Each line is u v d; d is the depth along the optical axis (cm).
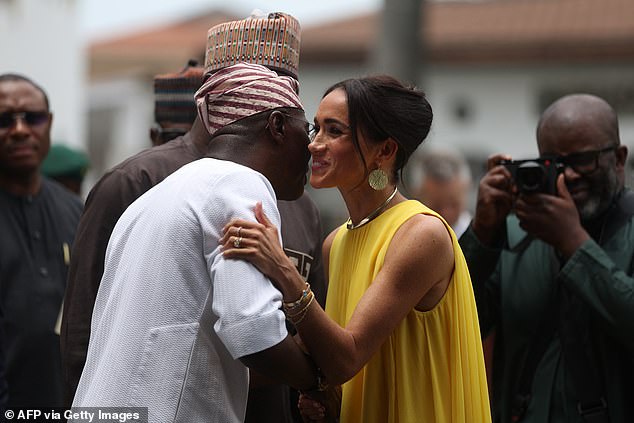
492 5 1816
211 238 258
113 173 328
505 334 371
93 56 2278
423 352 289
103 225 322
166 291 257
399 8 880
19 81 451
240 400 267
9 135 443
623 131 1538
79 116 1176
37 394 429
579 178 360
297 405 318
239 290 250
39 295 437
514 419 364
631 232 361
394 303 278
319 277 354
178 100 371
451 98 1609
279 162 282
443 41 1586
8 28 1084
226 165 269
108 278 273
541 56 1559
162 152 333
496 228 367
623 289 341
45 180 473
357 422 295
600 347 352
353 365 270
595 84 1555
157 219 263
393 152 291
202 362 257
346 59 1681
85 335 319
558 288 364
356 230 300
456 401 288
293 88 291
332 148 285
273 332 250
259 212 260
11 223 443
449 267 289
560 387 356
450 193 623
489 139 1598
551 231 353
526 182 354
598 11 1692
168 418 253
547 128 365
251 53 316
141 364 254
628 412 350
